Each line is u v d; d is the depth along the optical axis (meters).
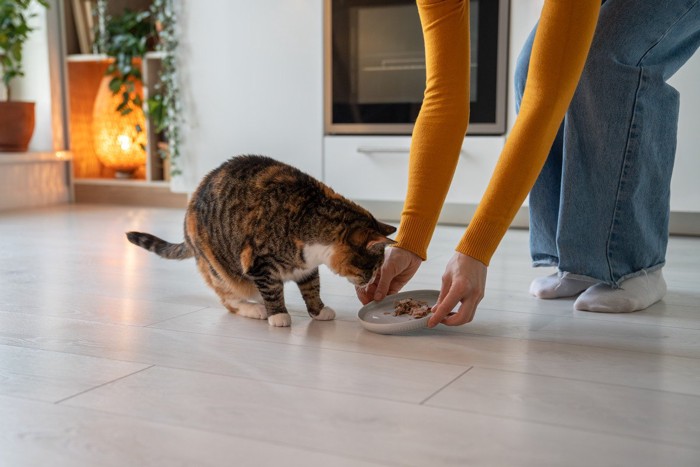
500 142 3.15
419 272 2.24
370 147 3.36
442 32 1.53
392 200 3.38
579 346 1.41
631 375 1.24
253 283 1.63
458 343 1.42
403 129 3.32
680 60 1.72
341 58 3.38
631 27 1.59
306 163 3.50
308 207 1.48
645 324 1.59
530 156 1.33
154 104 3.86
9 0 3.85
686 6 1.59
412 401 1.10
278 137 3.54
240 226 1.52
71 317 1.63
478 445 0.95
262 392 1.14
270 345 1.41
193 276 2.13
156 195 4.07
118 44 3.93
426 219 1.55
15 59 3.97
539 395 1.13
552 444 0.95
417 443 0.95
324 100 3.43
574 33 1.30
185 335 1.48
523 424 1.02
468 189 3.22
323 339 1.45
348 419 1.03
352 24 3.34
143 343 1.42
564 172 1.71
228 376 1.22
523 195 1.35
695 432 0.99
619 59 1.62
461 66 1.53
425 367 1.27
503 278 2.13
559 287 1.84
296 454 0.92
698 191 2.90
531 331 1.52
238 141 3.62
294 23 3.43
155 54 3.85
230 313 1.68
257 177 1.53
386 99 3.34
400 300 1.66
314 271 1.59
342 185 3.45
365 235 1.49
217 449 0.93
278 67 3.49
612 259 1.73
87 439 0.96
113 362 1.29
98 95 4.17
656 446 0.95
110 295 1.87
